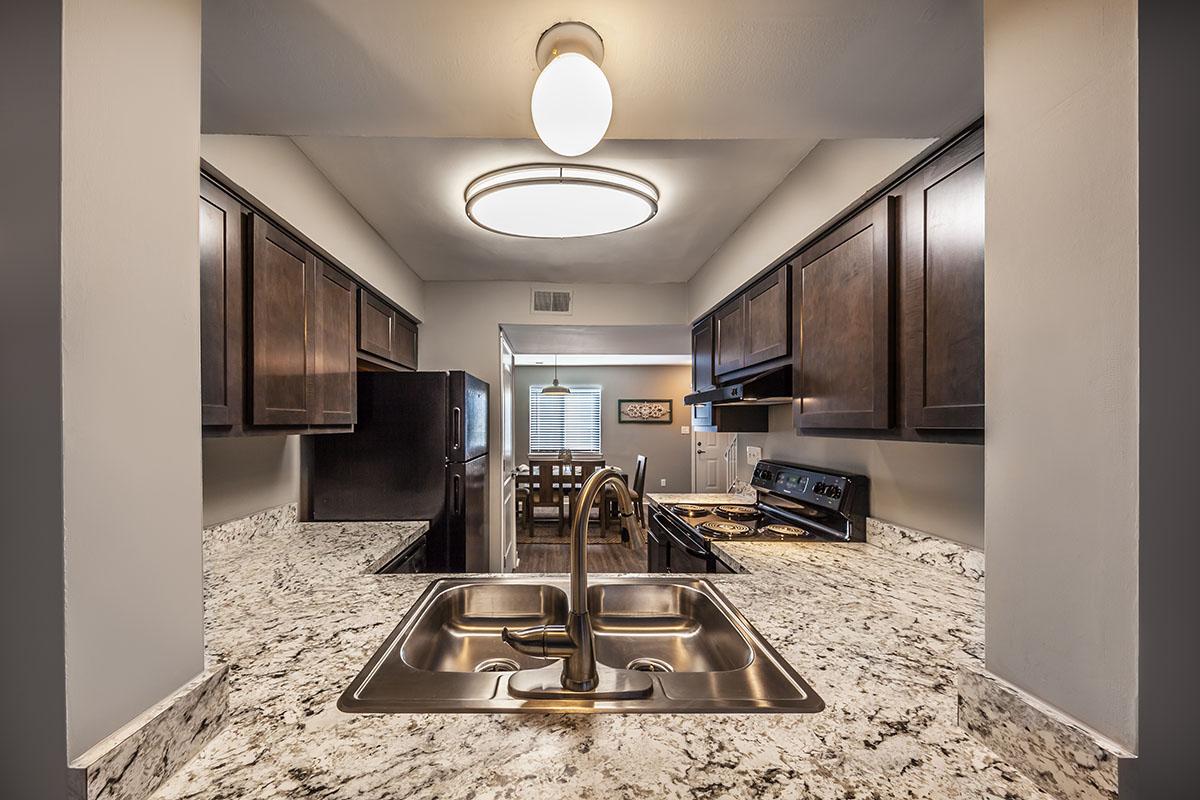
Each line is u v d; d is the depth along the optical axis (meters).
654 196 2.32
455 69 1.09
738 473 4.01
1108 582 0.62
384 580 1.63
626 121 1.30
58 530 0.55
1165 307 0.58
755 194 2.40
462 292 3.86
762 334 2.49
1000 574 0.77
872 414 1.60
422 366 3.83
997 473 0.78
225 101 1.20
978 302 1.19
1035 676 0.71
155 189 0.68
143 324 0.66
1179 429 0.58
